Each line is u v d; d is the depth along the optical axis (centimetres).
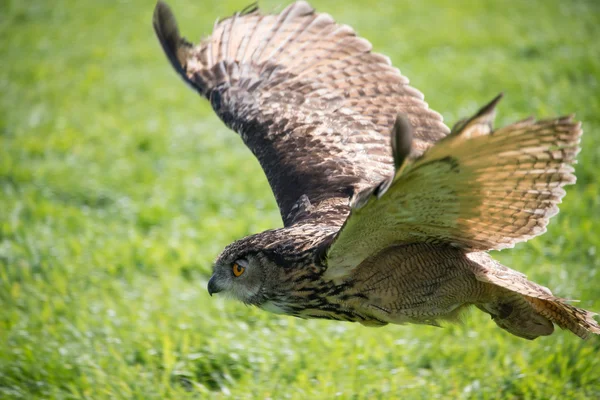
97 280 1567
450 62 2911
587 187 1869
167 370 1247
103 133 2473
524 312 989
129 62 3269
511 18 3425
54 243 1703
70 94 2888
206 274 1619
